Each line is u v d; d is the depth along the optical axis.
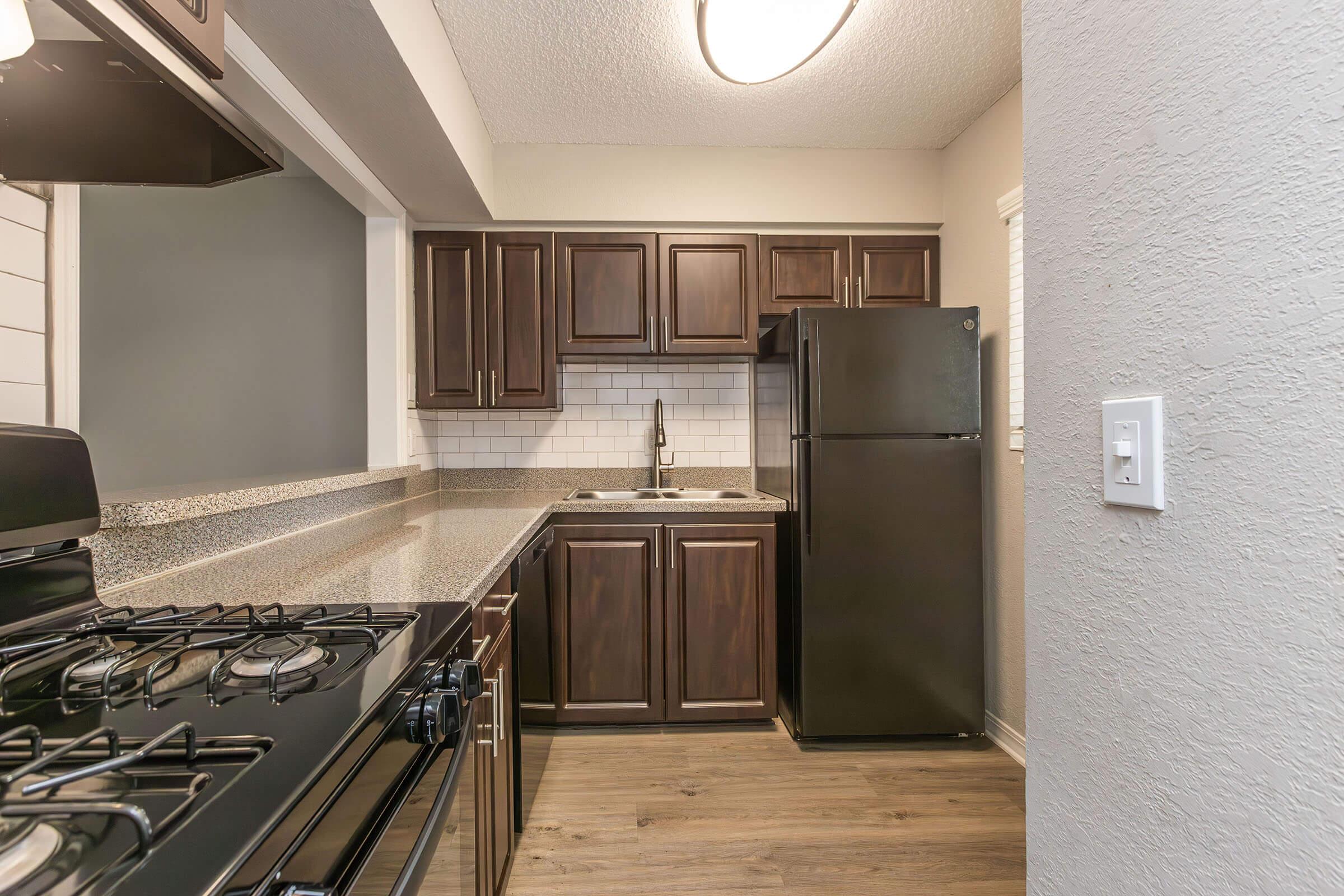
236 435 2.88
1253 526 0.45
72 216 1.11
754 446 3.03
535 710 2.40
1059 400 0.66
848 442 2.30
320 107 1.71
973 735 2.35
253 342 2.88
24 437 0.84
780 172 2.71
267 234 2.89
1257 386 0.45
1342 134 0.39
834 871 1.64
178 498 1.22
